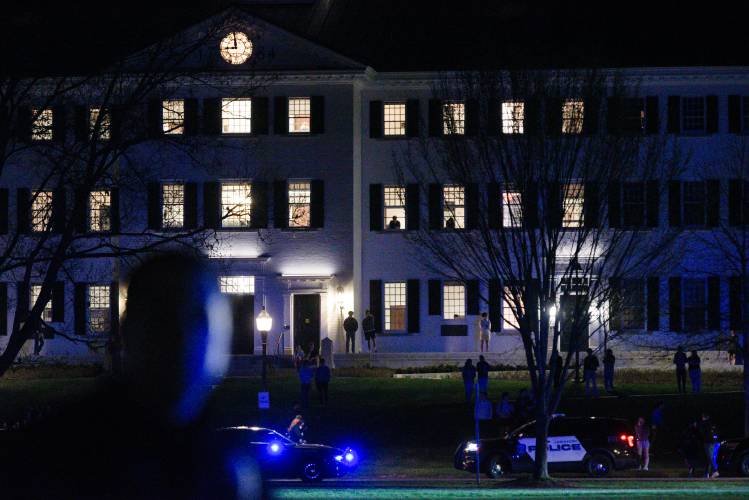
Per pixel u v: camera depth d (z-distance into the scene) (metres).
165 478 6.16
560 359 84.94
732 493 53.69
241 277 130.12
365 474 74.44
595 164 77.69
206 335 6.17
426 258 130.00
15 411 93.00
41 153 72.81
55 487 6.05
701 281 127.31
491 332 128.25
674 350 124.44
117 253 56.03
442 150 109.00
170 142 87.69
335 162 130.62
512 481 65.06
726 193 128.12
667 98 129.12
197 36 124.56
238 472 6.54
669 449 88.25
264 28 129.50
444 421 94.44
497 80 79.38
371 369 120.56
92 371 118.56
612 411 97.12
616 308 97.38
